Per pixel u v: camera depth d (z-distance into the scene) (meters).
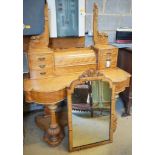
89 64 1.90
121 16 2.29
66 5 1.85
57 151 1.78
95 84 1.73
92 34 2.07
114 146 1.86
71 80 1.72
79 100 1.72
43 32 1.74
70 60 1.82
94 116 1.84
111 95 1.76
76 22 1.94
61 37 1.94
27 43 1.79
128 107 2.31
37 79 1.72
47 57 1.71
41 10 1.76
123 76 1.83
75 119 1.75
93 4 2.03
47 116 2.13
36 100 1.58
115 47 1.96
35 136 1.99
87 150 1.80
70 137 1.74
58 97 1.59
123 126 2.15
